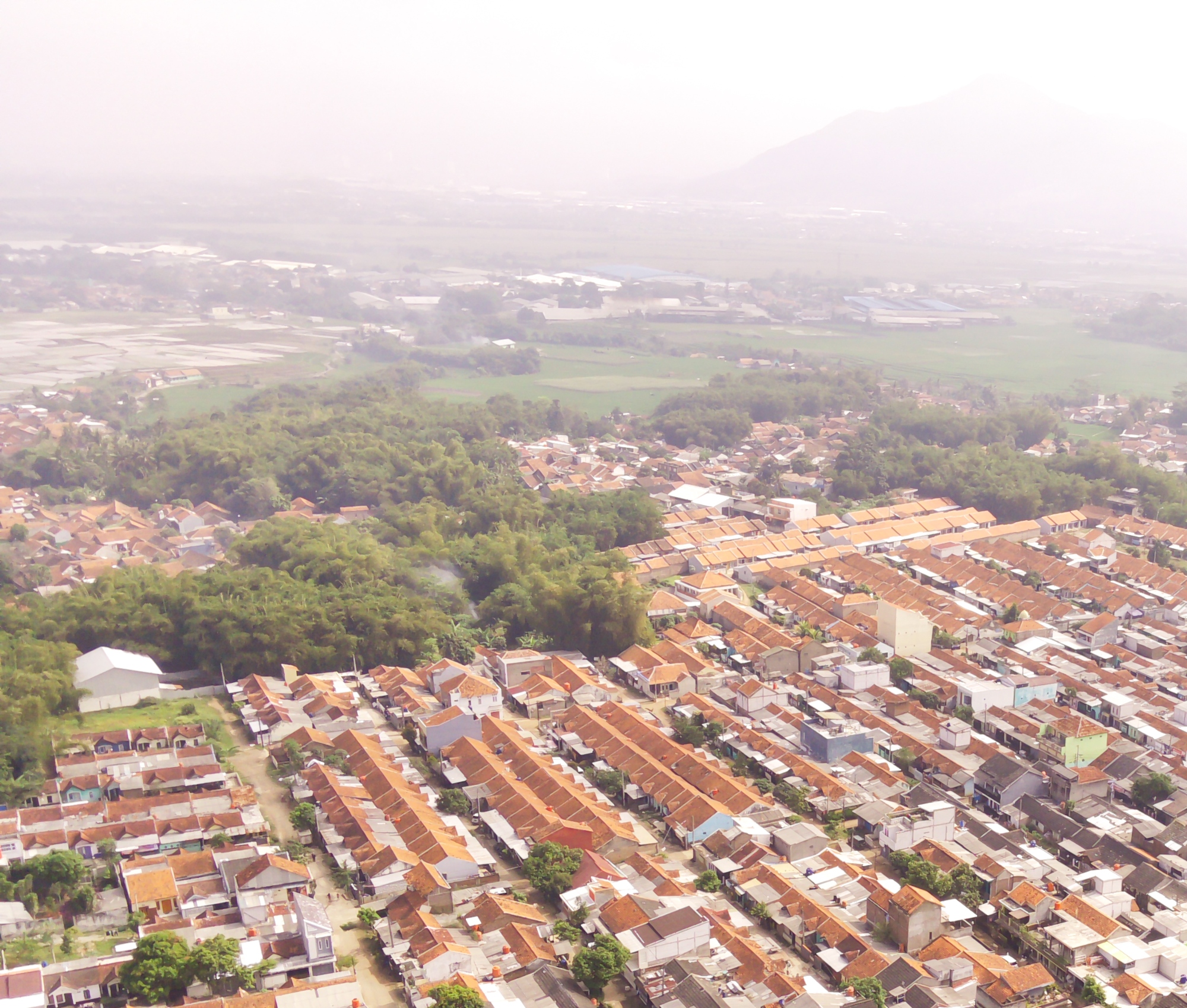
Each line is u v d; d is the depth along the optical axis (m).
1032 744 146.50
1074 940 106.31
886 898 111.88
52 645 165.62
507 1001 97.44
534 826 126.25
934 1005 96.75
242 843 126.75
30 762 137.50
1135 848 125.12
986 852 123.00
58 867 113.38
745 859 122.56
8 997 94.88
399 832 126.62
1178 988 101.69
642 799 139.75
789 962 107.81
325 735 150.62
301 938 105.38
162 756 142.25
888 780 140.12
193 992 99.69
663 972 102.62
